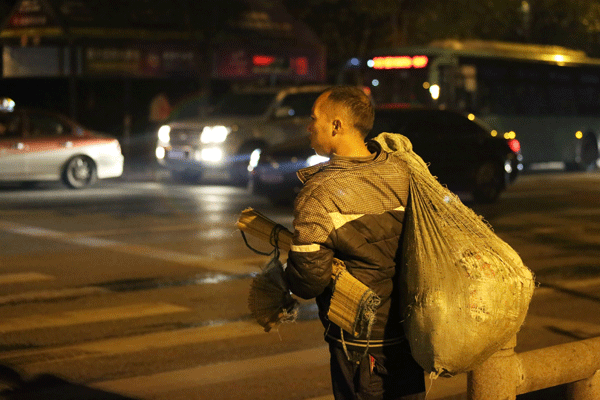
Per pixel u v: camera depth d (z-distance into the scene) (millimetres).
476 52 34094
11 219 18219
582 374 5215
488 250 4258
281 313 4656
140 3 33375
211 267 13047
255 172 21078
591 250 15078
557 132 37156
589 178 32906
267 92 28641
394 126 21375
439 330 4180
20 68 33031
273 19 36031
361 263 4355
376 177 4344
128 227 17125
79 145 24828
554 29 49375
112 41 32656
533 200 23844
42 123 24516
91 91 40062
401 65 33156
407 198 4418
